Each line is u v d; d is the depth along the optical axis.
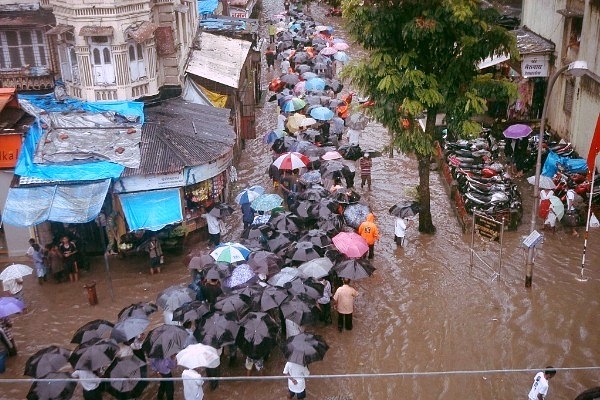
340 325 17.02
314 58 42.72
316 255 17.41
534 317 17.38
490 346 16.28
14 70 24.56
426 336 16.80
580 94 26.36
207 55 29.55
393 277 19.73
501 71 34.19
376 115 20.52
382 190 26.64
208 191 22.28
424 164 21.81
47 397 12.81
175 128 22.45
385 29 19.56
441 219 23.62
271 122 36.41
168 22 24.59
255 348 14.06
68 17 22.06
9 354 16.53
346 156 26.91
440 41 19.56
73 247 20.11
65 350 13.91
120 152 20.48
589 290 18.55
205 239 22.69
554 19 29.58
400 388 14.89
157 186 20.50
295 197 22.19
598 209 22.59
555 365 15.48
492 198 22.33
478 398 14.46
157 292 19.47
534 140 27.97
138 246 20.95
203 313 14.95
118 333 14.13
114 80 22.81
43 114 21.91
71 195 19.12
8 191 20.89
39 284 20.16
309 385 15.07
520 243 21.45
